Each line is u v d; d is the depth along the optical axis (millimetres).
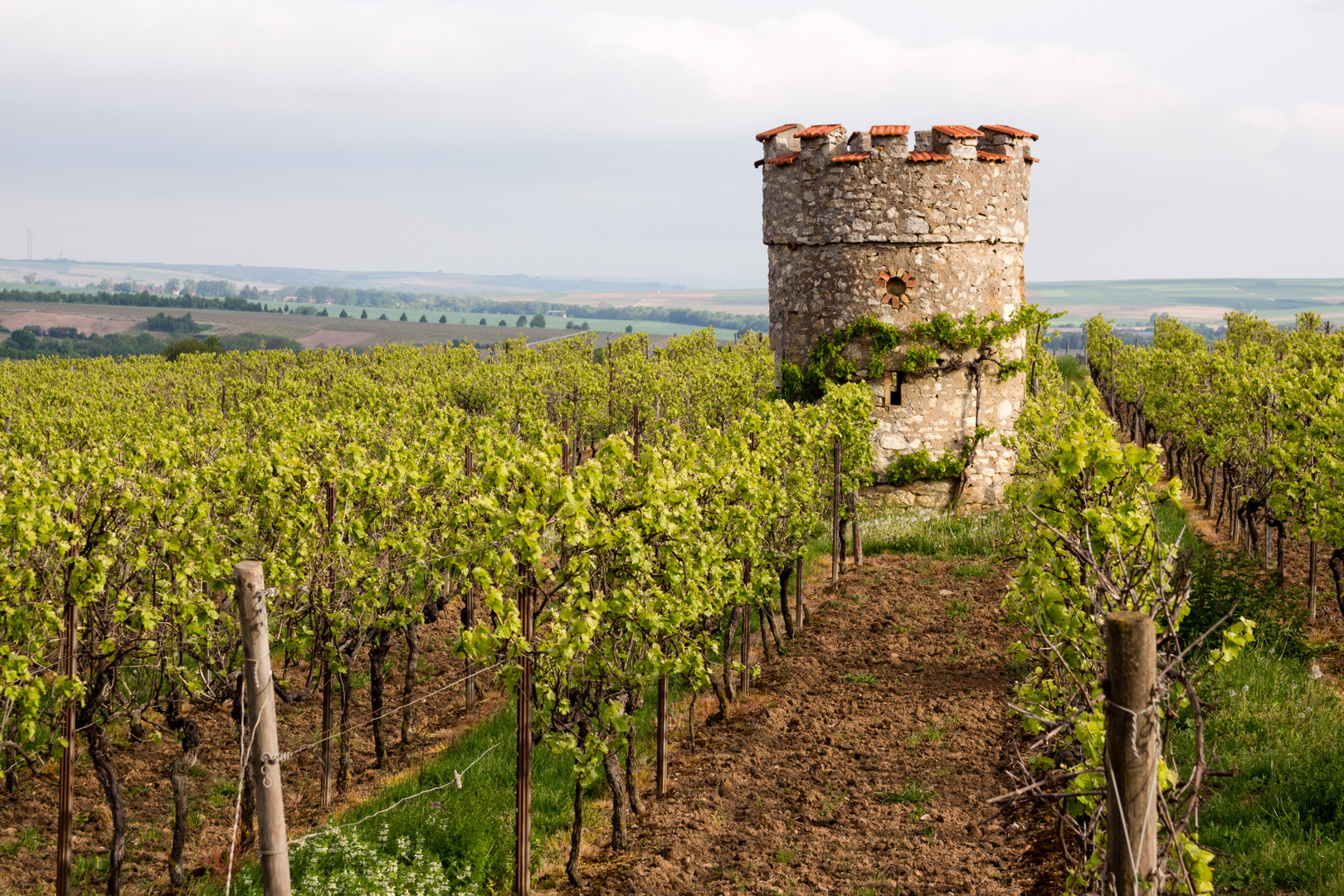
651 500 9516
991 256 22266
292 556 11102
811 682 13633
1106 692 4395
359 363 43438
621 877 9047
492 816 10039
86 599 9109
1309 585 15734
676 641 10305
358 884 8477
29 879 9805
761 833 9648
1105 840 5305
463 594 13961
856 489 19516
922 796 10039
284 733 13352
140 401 30875
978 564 18578
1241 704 10742
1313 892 7555
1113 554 6242
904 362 22125
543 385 31344
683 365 36969
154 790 11867
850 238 21969
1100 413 10945
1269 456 15750
